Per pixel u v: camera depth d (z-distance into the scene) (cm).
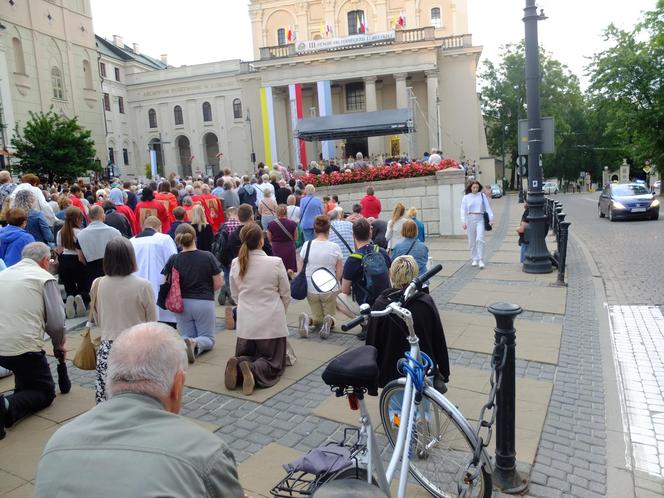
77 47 4547
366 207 1299
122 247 444
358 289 669
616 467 387
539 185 1084
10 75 3816
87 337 477
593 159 7225
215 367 613
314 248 704
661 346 640
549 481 370
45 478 157
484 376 559
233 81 5988
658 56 3166
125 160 6247
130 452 159
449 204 1702
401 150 4316
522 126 1091
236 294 582
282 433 452
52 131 3155
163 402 187
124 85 6284
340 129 2667
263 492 365
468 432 305
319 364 615
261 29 5253
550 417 466
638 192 2130
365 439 270
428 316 379
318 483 259
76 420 175
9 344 473
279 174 1591
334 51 4016
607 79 3303
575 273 1083
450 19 4888
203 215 1002
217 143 6306
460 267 1196
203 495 161
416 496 352
